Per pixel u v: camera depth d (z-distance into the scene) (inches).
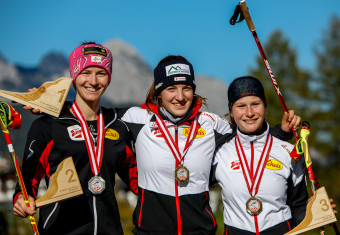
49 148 144.6
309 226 135.3
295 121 154.8
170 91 151.7
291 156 149.6
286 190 151.9
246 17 154.7
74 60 149.7
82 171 145.9
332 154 896.9
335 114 949.2
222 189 153.9
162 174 149.4
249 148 154.8
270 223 146.7
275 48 816.9
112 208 146.5
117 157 150.8
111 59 153.6
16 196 138.3
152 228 148.0
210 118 159.9
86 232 142.0
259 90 151.3
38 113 139.5
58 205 142.6
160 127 153.1
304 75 869.2
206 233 147.4
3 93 135.8
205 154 152.4
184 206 147.6
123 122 157.2
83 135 147.4
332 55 1032.8
